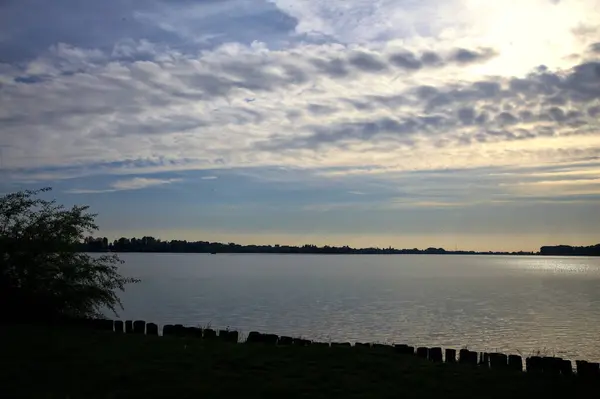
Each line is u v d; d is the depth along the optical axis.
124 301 44.47
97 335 13.64
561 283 77.38
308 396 8.82
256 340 13.20
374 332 29.62
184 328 14.18
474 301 47.91
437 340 27.45
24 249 15.46
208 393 8.89
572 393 9.07
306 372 10.17
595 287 68.19
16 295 15.40
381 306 42.62
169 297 48.78
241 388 9.16
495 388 9.31
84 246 16.67
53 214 16.52
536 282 79.75
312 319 34.34
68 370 10.15
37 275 15.52
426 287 66.38
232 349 12.04
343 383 9.50
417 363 11.02
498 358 10.88
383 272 115.12
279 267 143.38
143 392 8.90
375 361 11.05
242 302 44.75
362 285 69.38
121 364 10.62
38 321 15.43
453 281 80.69
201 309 39.16
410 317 35.91
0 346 12.03
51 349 11.84
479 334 29.34
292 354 11.59
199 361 10.90
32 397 8.53
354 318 35.12
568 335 29.11
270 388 9.17
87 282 16.16
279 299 47.84
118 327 14.78
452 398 8.77
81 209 20.59
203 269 121.19
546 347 25.66
